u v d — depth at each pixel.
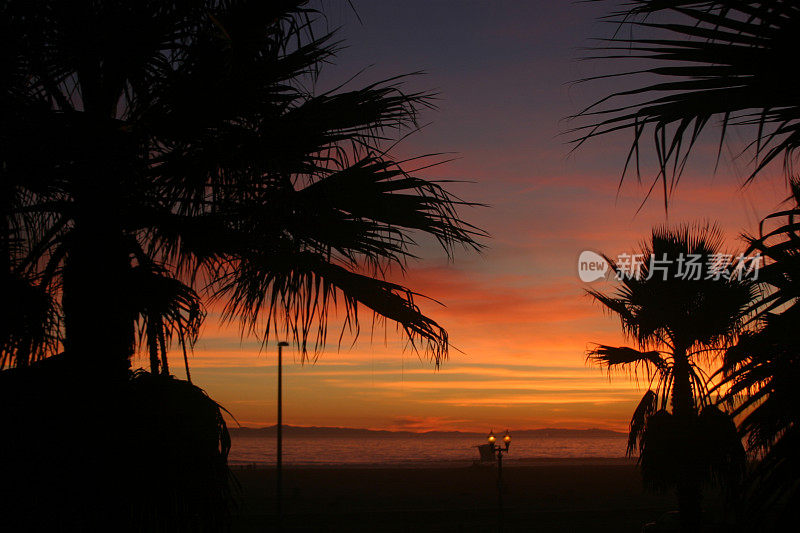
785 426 2.30
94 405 3.52
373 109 4.15
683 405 10.98
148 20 3.90
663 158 2.04
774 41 1.84
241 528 32.34
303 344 4.36
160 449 3.52
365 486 71.81
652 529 18.81
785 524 2.12
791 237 2.27
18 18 3.58
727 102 1.95
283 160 4.02
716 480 10.55
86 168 3.83
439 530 31.53
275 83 4.07
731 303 9.94
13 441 3.33
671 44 1.98
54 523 3.31
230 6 3.86
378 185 4.10
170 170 4.02
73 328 4.02
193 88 3.82
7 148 3.57
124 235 4.18
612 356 12.33
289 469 108.62
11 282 3.62
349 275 4.43
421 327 4.59
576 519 36.31
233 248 4.11
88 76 4.15
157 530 3.49
